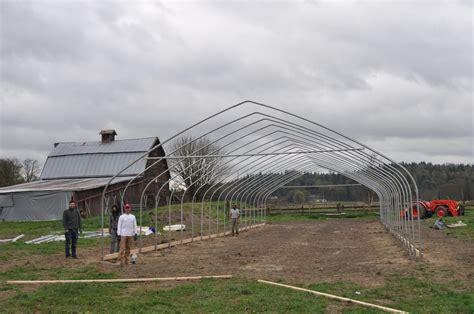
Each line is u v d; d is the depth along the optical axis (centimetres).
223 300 983
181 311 896
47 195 3612
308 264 1509
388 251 1822
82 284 1158
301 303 945
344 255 1730
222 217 3919
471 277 1208
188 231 2944
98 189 3869
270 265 1496
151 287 1144
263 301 966
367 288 1098
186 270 1407
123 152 4738
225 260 1634
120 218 1524
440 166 8006
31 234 2661
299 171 3491
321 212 5206
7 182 6134
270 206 5631
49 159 4944
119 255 1591
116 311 903
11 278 1270
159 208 3944
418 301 959
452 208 3688
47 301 988
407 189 1861
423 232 2539
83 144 5044
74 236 1681
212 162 3031
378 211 5219
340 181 6525
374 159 1869
